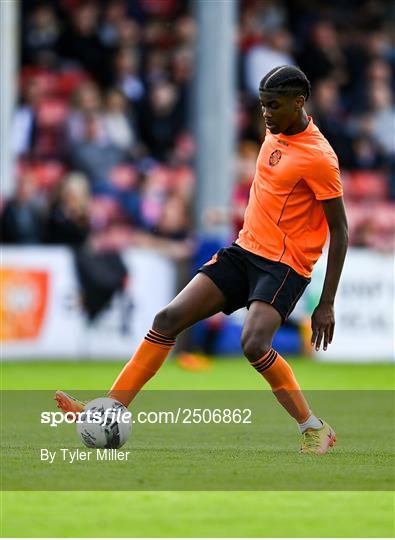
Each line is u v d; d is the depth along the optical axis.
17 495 19.22
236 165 62.25
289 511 18.20
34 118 70.56
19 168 69.06
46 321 55.75
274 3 80.56
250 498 19.12
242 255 24.70
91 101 69.62
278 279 24.22
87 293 56.31
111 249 56.81
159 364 24.83
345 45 79.56
